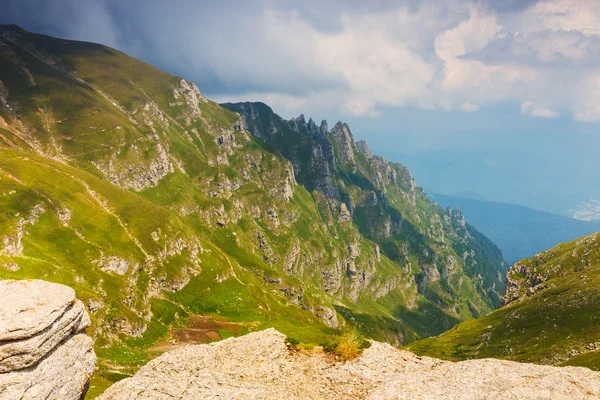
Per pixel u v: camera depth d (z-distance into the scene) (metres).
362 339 28.72
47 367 20.88
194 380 24.23
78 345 23.56
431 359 26.39
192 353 27.28
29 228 199.62
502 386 21.59
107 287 195.50
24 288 22.31
